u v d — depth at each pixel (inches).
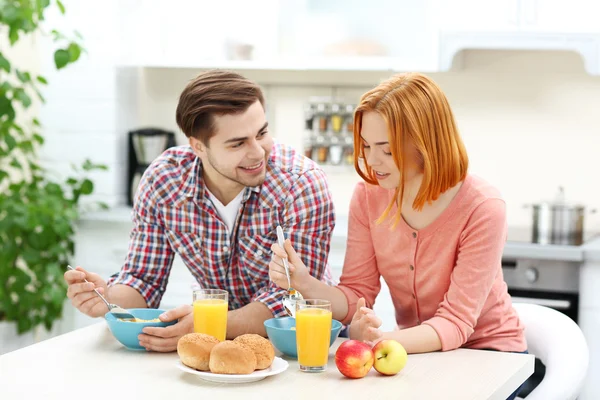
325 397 65.1
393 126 76.4
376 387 67.7
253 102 82.0
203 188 90.2
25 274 152.6
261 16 158.1
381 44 153.6
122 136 165.0
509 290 135.4
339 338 85.0
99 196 163.8
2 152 149.9
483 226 80.7
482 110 157.5
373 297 89.8
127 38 163.6
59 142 163.8
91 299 87.3
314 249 90.1
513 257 134.0
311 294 84.7
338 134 162.6
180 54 162.2
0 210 147.6
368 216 88.2
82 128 162.9
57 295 150.3
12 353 77.3
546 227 139.7
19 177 169.8
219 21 159.9
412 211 84.1
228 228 91.1
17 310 155.1
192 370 69.5
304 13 156.8
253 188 89.0
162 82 171.2
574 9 139.0
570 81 152.7
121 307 89.4
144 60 159.6
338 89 165.6
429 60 146.6
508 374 71.5
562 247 130.6
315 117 162.9
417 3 151.0
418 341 77.5
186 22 161.5
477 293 80.5
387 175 79.0
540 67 153.9
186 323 77.9
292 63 154.6
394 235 85.8
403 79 78.3
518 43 140.9
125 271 93.2
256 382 69.0
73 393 65.9
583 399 131.3
